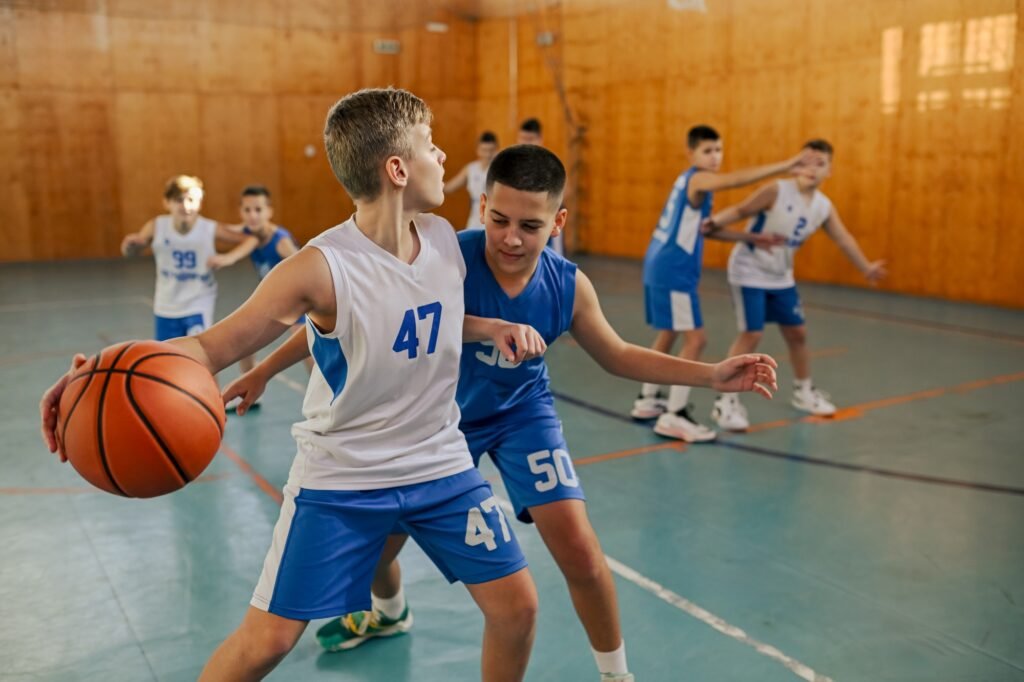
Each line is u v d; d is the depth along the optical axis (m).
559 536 2.18
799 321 5.16
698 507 3.81
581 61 13.64
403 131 1.71
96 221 13.51
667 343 5.03
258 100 14.28
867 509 3.79
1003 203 8.77
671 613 2.86
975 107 8.87
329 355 1.79
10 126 12.77
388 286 1.76
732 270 5.02
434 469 1.90
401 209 1.76
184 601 2.95
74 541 3.44
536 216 1.96
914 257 9.65
